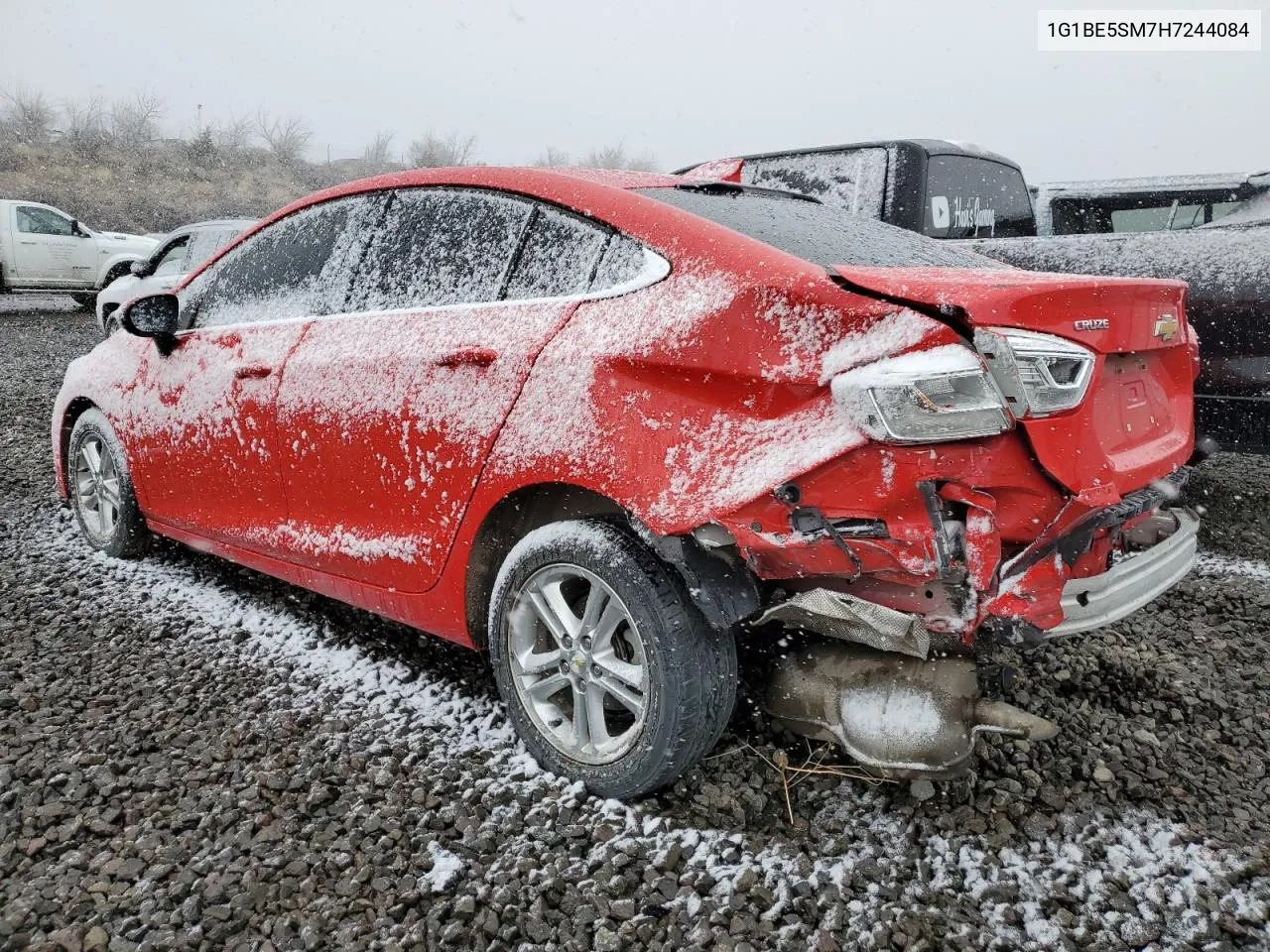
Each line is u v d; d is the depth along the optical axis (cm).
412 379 283
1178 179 632
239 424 345
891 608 217
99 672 319
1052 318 211
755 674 268
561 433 243
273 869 220
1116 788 258
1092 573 254
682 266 239
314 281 341
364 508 303
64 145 3344
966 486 202
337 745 273
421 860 223
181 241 1089
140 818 239
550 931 204
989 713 229
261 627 360
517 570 261
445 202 305
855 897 215
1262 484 568
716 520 216
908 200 577
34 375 944
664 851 227
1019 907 213
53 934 198
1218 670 335
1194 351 283
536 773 260
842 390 203
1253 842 238
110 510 438
